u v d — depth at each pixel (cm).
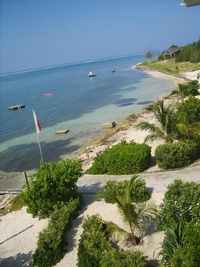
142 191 1404
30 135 3684
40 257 1151
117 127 3256
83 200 1548
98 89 7150
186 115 2072
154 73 8669
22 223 1468
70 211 1359
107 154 1870
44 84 11112
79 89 7694
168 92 5253
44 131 3747
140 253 978
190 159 1759
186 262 755
